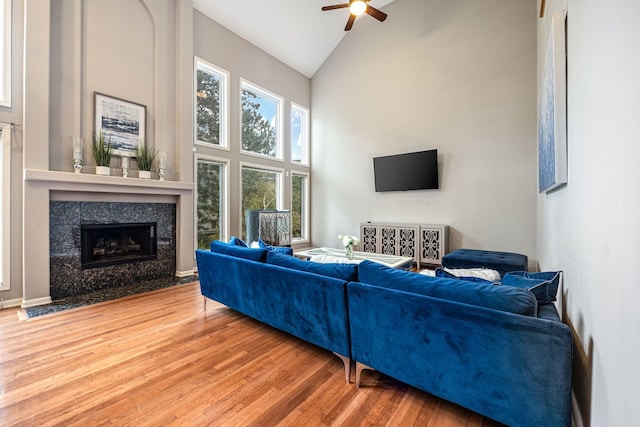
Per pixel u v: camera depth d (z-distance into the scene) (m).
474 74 4.71
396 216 5.62
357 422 1.51
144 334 2.50
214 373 1.94
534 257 4.25
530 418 1.26
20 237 3.10
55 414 1.55
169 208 4.41
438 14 5.03
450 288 1.50
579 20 1.45
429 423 1.50
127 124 3.88
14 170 3.04
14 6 3.01
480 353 1.36
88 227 3.58
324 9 3.88
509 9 4.40
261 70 5.82
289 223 5.95
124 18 3.86
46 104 3.14
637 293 0.81
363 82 6.01
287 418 1.53
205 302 3.11
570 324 1.78
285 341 2.40
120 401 1.65
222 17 5.01
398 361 1.64
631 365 0.84
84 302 3.27
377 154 5.84
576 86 1.53
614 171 1.00
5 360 2.06
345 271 1.97
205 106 4.98
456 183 4.91
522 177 4.33
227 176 5.23
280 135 6.34
